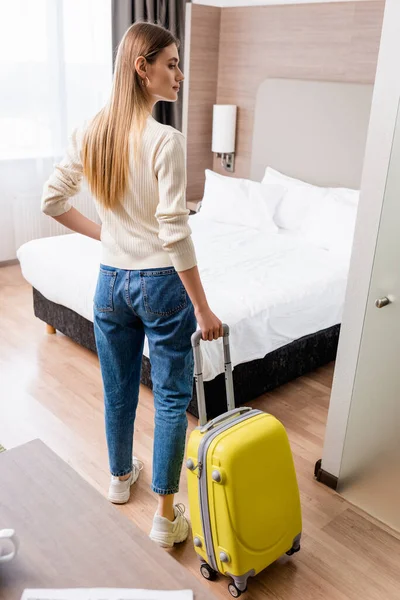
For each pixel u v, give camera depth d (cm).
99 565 120
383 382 210
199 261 333
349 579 195
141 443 262
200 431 182
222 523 177
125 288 185
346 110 404
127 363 204
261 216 412
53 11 450
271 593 188
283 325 292
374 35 383
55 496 137
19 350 346
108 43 486
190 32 457
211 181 445
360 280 212
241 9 455
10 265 491
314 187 418
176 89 183
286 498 189
